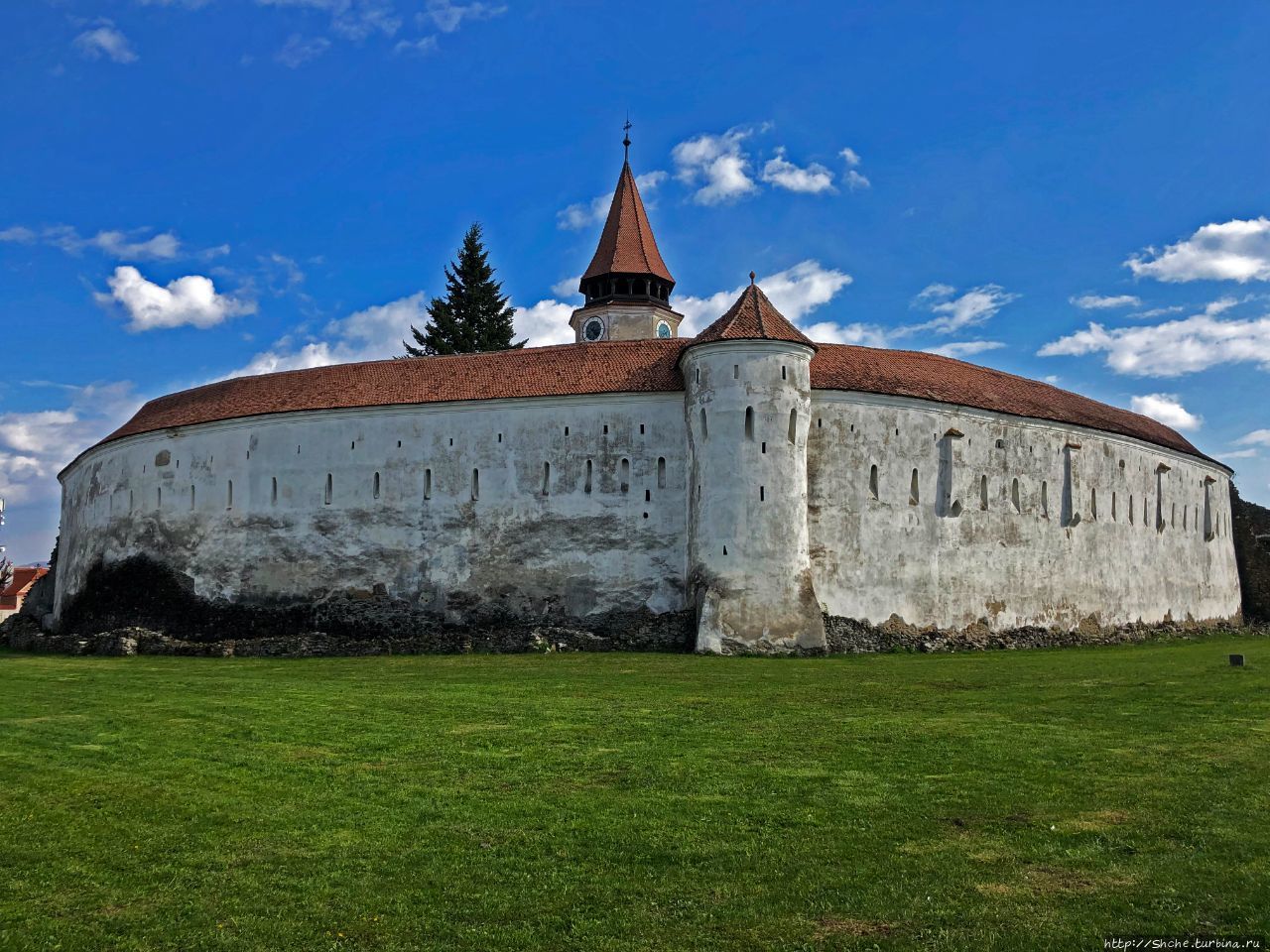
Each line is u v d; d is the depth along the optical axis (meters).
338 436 51.34
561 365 51.22
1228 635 63.50
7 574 80.94
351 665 38.00
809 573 44.34
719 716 24.73
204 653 45.19
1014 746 20.81
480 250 101.69
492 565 48.53
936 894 12.87
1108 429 57.66
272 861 14.39
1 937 12.03
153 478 55.78
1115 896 12.69
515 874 13.84
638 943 11.75
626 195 75.25
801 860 14.16
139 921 12.50
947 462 50.22
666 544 47.25
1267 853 14.09
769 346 44.97
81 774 18.81
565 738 21.97
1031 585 52.47
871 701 27.12
